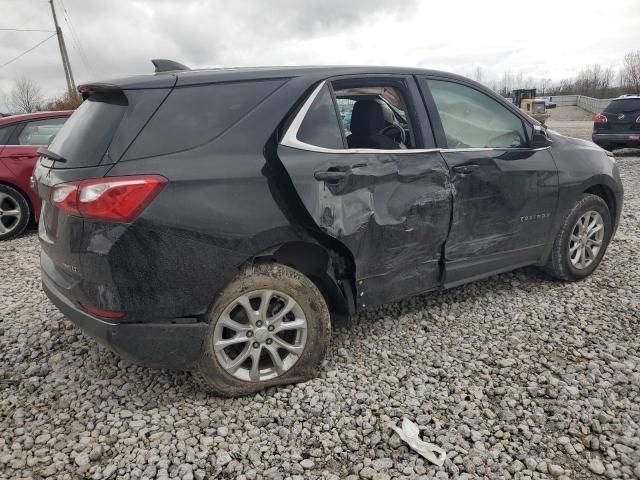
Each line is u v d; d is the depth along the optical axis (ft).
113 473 7.50
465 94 11.97
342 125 9.82
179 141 8.30
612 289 13.78
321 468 7.64
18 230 21.09
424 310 12.78
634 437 8.10
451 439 8.14
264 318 9.05
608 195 14.73
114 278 7.75
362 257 9.81
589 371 9.91
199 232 8.09
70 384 9.74
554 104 143.74
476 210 11.44
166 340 8.30
